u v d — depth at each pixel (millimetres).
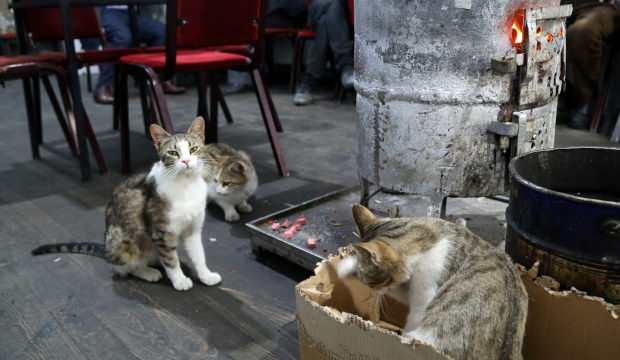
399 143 1617
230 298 1627
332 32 4312
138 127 3898
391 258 1091
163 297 1638
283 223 1994
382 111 1623
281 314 1539
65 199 2512
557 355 1194
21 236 2107
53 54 3059
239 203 2305
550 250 1139
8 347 1406
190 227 1653
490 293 1036
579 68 3316
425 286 1130
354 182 2656
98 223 2229
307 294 1142
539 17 1404
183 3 2326
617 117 3273
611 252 1057
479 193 1610
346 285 1265
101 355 1370
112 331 1471
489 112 1506
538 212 1152
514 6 1408
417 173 1623
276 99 4773
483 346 1006
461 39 1441
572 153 1376
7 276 1779
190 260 1861
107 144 3461
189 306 1586
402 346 918
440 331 1015
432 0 1423
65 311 1569
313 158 3062
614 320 1080
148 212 1584
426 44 1474
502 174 1578
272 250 1812
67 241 2062
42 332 1470
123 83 2732
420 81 1516
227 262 1860
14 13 3111
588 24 3188
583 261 1089
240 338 1432
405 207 2168
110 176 2838
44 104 4738
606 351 1119
